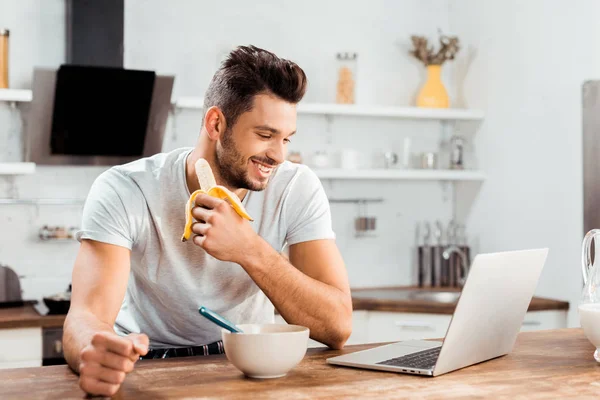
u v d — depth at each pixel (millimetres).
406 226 4402
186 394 1243
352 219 4277
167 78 3496
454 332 1381
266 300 1911
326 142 4211
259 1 4062
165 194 1760
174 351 1839
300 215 1864
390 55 4375
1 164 3348
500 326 1544
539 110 3746
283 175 1879
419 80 4449
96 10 3592
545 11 3699
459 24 4398
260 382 1333
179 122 3895
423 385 1316
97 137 3545
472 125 4289
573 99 3520
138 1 3812
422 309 3455
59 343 3143
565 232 3566
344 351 1680
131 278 1891
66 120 3451
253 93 1596
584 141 3377
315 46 4191
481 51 4199
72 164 3627
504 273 1471
